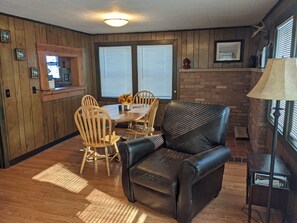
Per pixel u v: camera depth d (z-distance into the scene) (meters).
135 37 5.51
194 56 5.24
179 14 3.65
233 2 3.01
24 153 3.84
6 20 3.46
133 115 3.54
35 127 4.06
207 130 2.56
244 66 5.02
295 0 2.30
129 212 2.39
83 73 5.46
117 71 5.82
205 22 4.36
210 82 4.97
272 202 2.08
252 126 4.12
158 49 5.44
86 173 3.28
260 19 4.14
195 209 2.17
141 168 2.31
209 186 2.37
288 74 1.67
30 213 2.38
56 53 4.50
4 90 3.45
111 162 3.64
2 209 2.46
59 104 4.67
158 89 5.61
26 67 3.84
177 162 2.38
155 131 5.54
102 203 2.55
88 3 2.96
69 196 2.69
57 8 3.19
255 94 1.77
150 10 3.37
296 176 2.03
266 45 3.72
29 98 3.92
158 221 2.24
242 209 2.42
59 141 4.70
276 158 2.36
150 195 2.31
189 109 2.76
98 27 4.73
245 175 3.17
